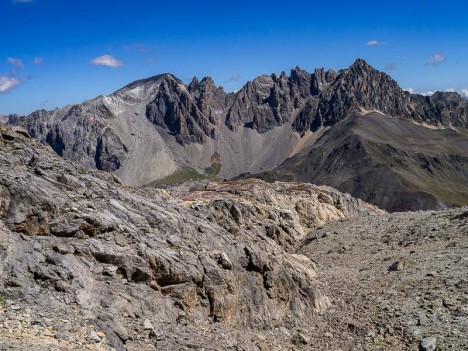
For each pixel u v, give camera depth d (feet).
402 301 116.78
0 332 57.36
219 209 190.49
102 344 62.59
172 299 85.61
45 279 71.87
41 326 61.57
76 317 66.80
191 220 112.88
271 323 99.19
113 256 83.20
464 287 118.93
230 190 256.32
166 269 86.94
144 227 97.71
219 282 92.68
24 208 81.51
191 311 86.58
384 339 97.25
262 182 298.76
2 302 64.54
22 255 72.79
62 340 59.62
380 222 225.97
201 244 103.24
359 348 93.09
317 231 229.86
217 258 98.17
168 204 118.21
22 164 102.17
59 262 75.10
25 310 64.18
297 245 212.84
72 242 82.28
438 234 183.32
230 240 111.14
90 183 104.94
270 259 109.50
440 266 141.08
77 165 129.90
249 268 105.70
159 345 71.46
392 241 191.52
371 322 105.91
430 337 94.63
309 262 161.17
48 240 79.25
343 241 203.92
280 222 219.82
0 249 70.95
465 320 100.58
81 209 90.22
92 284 76.74
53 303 68.28
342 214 272.51
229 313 91.71
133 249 87.45
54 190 92.38
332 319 108.78
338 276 151.23
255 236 149.28
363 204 313.12
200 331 81.56
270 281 104.22
